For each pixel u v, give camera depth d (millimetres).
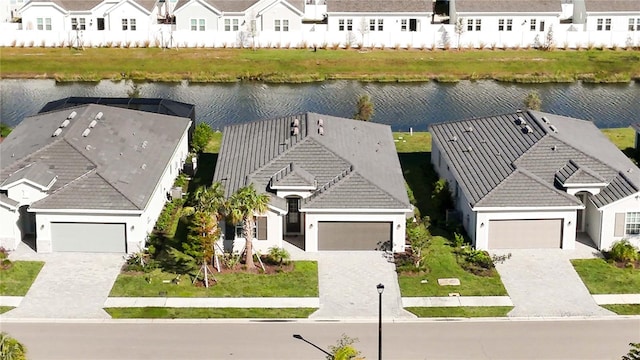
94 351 42406
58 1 104125
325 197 51250
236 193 49406
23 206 52469
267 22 102750
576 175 52375
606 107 87062
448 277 49125
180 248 51875
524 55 100750
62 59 98500
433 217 56344
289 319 45156
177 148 60875
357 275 49188
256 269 49500
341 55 100125
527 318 45469
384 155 58188
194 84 94562
